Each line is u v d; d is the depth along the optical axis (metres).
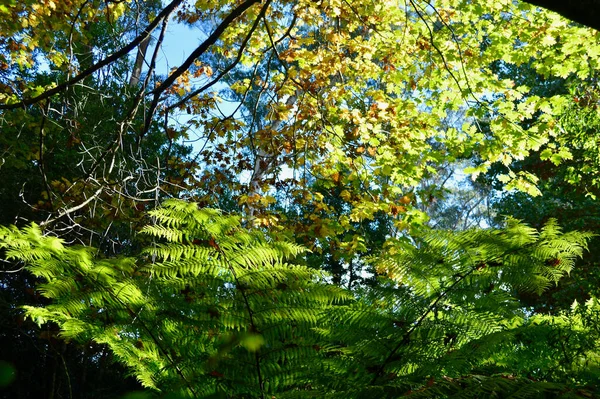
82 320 3.35
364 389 2.72
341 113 8.52
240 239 3.39
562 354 3.18
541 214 15.16
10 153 9.86
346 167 9.28
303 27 13.02
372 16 8.90
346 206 18.20
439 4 9.67
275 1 9.11
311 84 8.44
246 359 3.04
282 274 3.28
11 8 8.48
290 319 3.24
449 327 3.19
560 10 2.91
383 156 8.75
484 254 3.29
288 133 8.92
